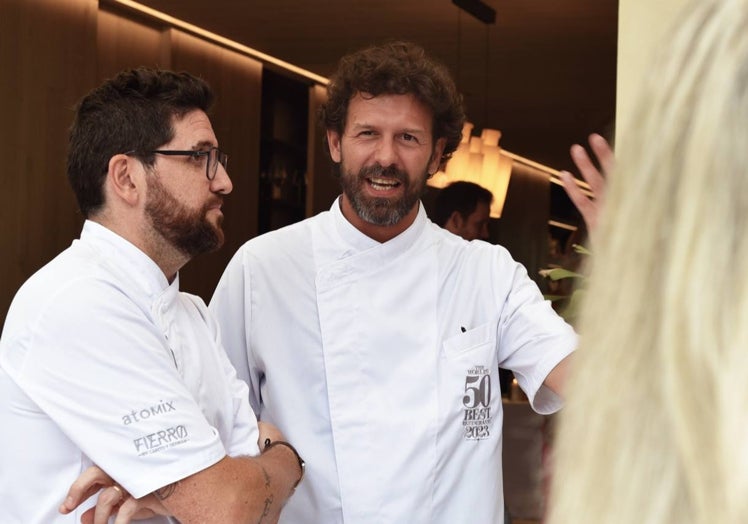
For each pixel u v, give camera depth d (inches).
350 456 64.6
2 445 52.1
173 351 55.5
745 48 16.9
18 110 176.7
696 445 16.1
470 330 66.9
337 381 65.4
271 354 66.7
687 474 16.3
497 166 187.6
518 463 121.5
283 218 259.6
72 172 57.2
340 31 221.5
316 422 65.8
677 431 16.4
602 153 43.6
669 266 17.1
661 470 17.0
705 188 16.8
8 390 51.8
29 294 52.6
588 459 18.1
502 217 391.2
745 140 16.6
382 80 63.1
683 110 17.6
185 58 218.5
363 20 212.8
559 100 290.7
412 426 64.6
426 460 64.5
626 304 18.2
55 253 185.6
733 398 15.8
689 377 16.3
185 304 60.1
